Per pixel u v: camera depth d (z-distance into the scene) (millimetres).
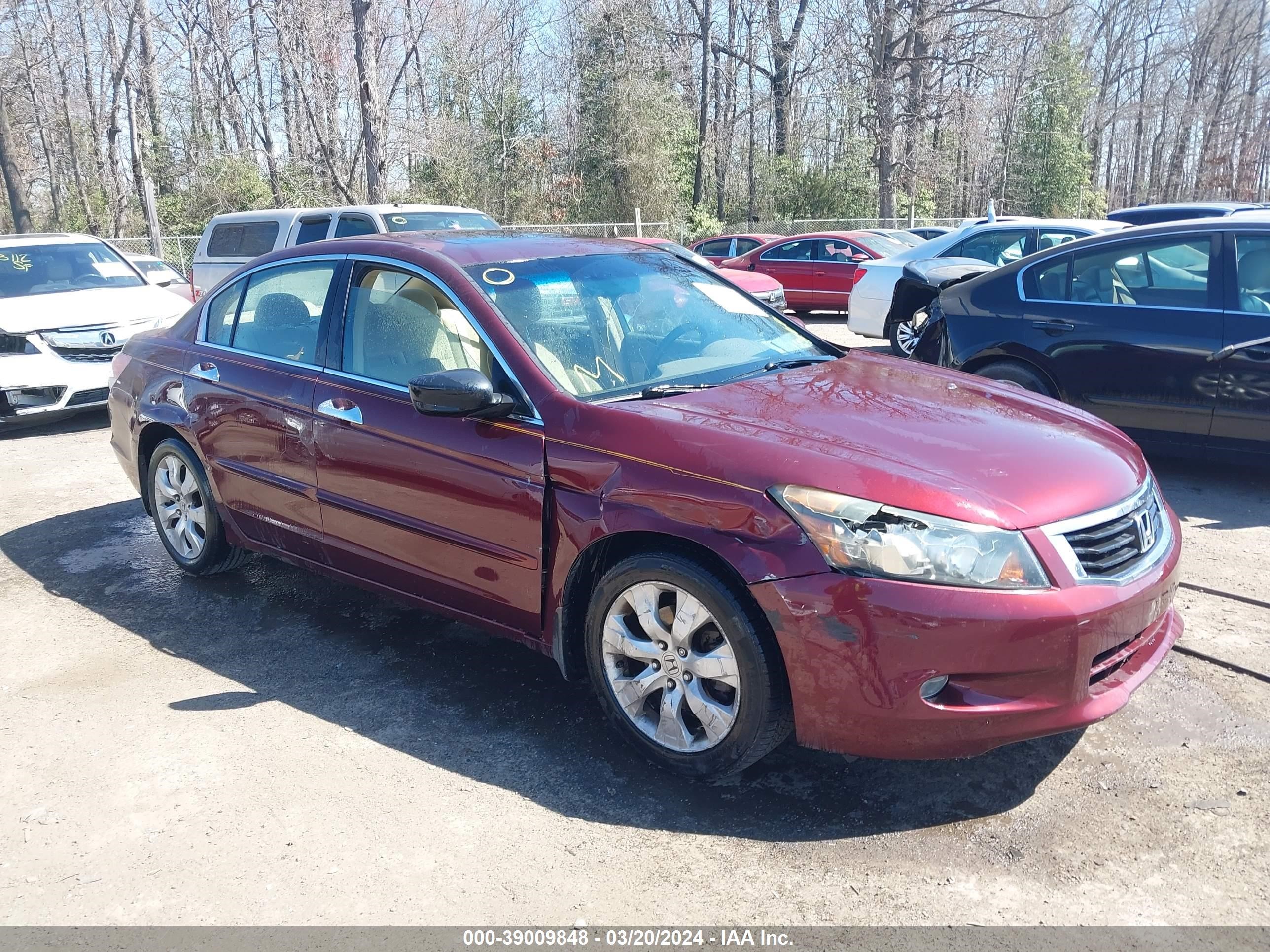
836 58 33406
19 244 9711
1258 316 5551
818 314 17984
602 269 4094
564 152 33406
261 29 30828
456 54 33719
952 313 6848
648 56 32250
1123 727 3330
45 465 7668
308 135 31641
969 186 41906
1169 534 3205
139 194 29516
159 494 5008
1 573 5293
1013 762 3156
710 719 2992
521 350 3479
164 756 3381
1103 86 52469
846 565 2701
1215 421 5730
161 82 33375
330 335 4082
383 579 3949
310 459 4039
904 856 2729
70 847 2914
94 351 8641
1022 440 3135
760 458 2895
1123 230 6242
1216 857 2672
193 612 4641
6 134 29172
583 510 3152
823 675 2748
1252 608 4219
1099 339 6082
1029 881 2611
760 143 39469
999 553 2676
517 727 3500
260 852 2852
